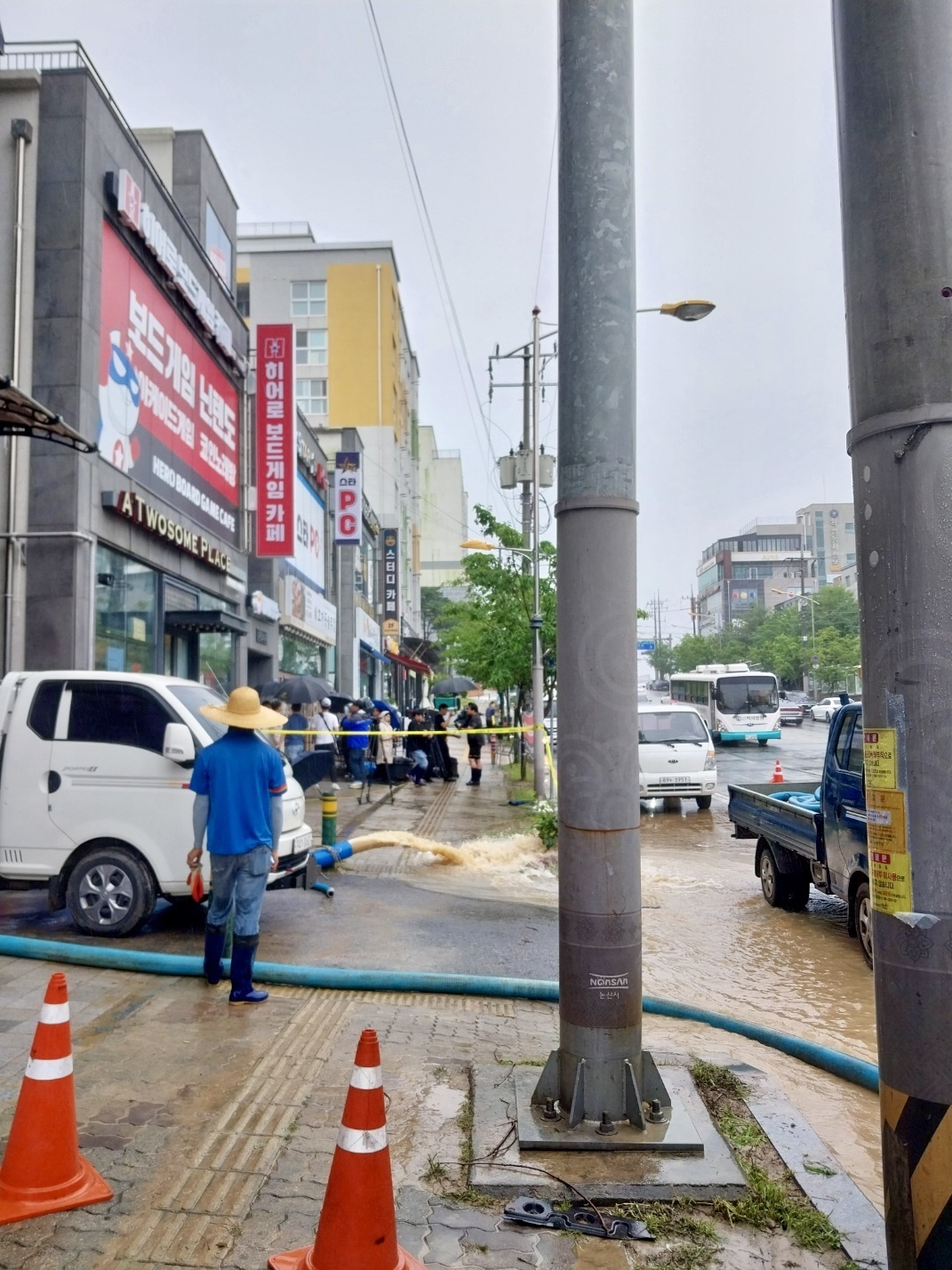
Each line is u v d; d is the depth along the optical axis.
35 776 7.41
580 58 3.96
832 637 74.38
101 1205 3.35
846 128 2.63
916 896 2.38
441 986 5.89
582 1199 3.38
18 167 12.84
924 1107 2.34
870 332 2.53
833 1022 6.11
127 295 14.77
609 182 3.94
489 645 26.16
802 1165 3.64
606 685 3.88
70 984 5.94
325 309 56.03
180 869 7.21
